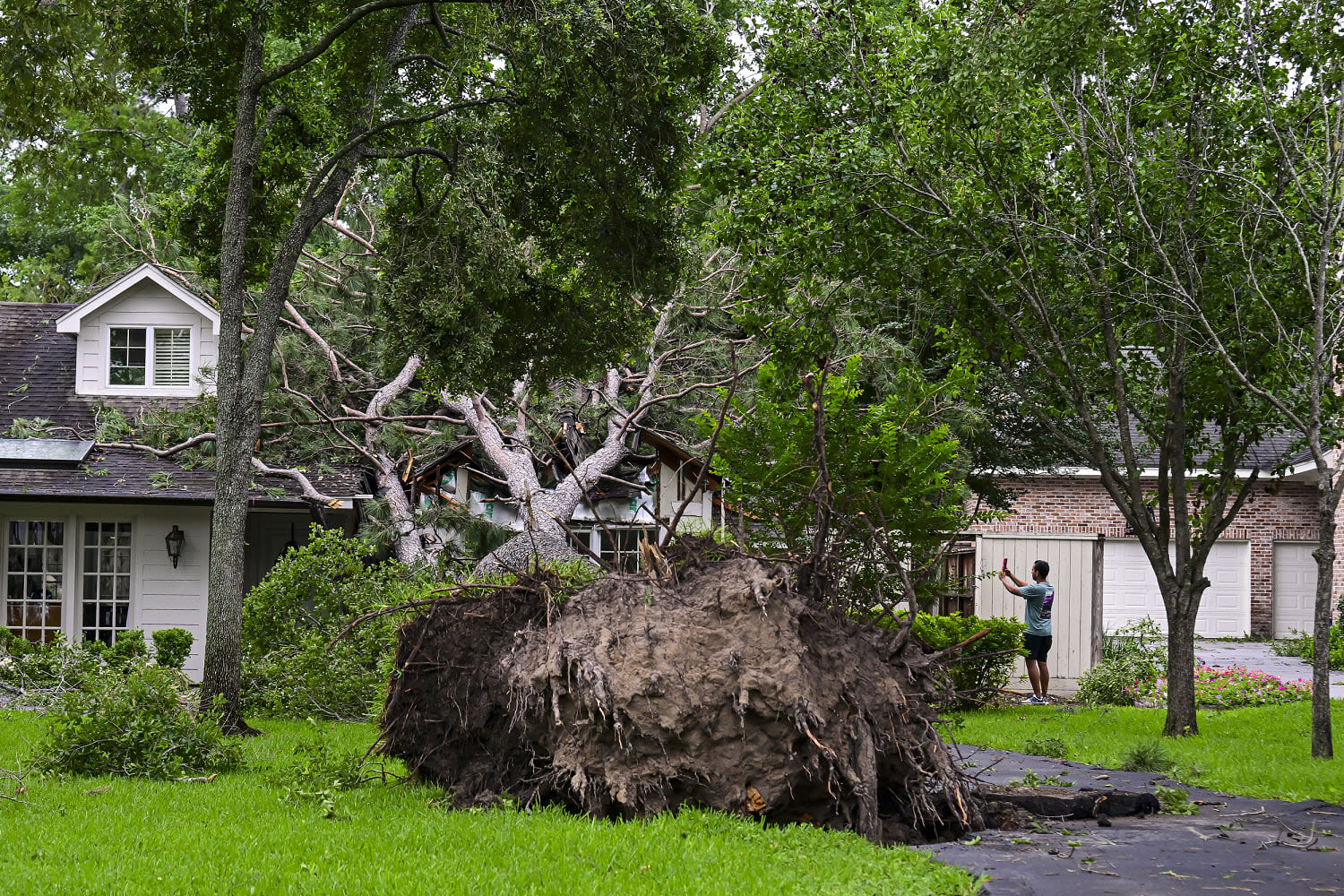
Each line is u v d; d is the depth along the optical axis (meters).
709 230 18.62
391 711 8.56
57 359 21.14
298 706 13.64
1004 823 7.46
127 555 18.80
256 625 14.69
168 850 6.23
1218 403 13.09
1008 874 5.84
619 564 8.33
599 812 7.04
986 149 12.53
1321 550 10.73
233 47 14.73
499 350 16.88
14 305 22.44
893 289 13.83
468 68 14.88
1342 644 22.59
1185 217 12.24
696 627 7.25
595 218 15.56
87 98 16.06
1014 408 21.42
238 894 5.34
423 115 14.70
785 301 13.98
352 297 22.12
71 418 19.67
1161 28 12.27
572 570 9.13
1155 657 18.16
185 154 29.39
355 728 12.72
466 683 8.19
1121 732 12.85
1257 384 12.16
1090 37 11.79
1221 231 12.16
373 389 22.05
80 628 18.55
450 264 13.89
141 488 18.00
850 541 11.33
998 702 16.22
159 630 17.91
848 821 7.00
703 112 21.19
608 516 20.36
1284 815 7.75
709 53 14.82
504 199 16.16
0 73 15.34
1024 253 12.30
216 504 12.33
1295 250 11.80
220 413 12.51
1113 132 12.17
